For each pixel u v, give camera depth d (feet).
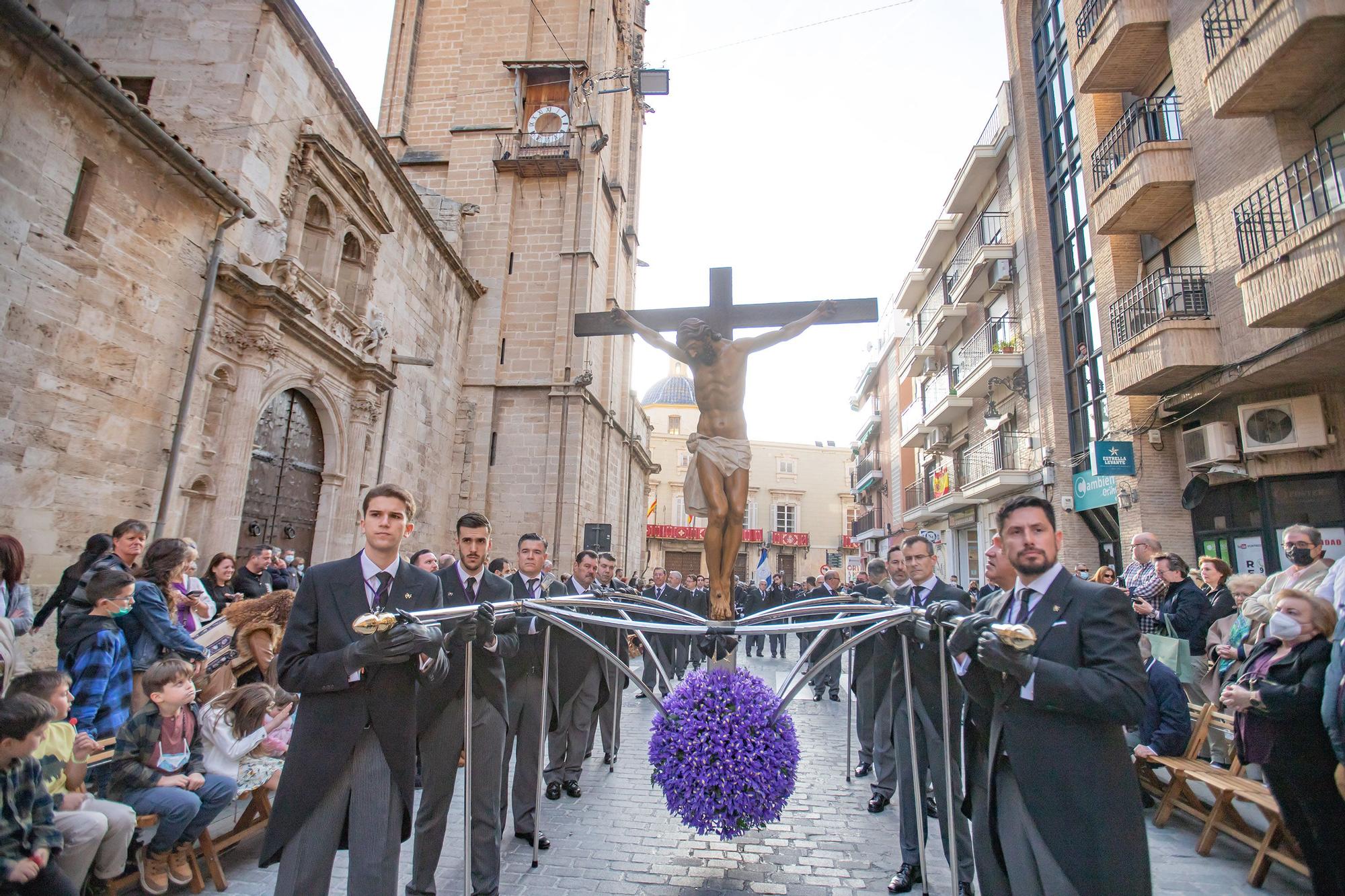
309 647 9.81
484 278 67.72
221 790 13.41
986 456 65.21
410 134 73.56
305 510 39.55
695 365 15.76
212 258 30.27
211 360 30.63
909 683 12.17
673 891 13.12
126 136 25.86
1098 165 45.93
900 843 15.39
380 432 47.11
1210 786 15.74
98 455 25.25
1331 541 33.17
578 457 64.03
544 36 74.74
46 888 10.20
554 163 68.49
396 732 9.86
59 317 23.77
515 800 15.75
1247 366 32.86
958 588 16.40
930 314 81.35
